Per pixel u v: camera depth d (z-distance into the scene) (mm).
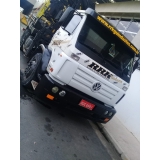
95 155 3105
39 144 2434
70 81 2893
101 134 4164
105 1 11570
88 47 2912
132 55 3482
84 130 3721
